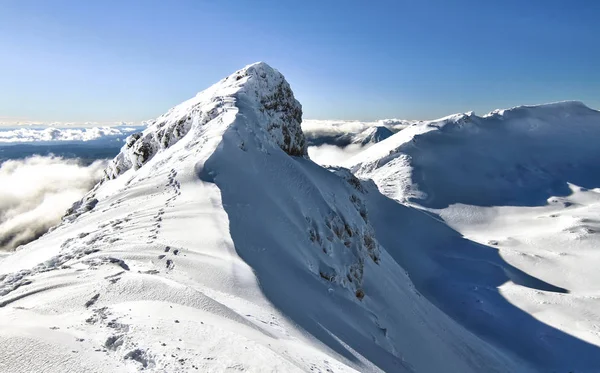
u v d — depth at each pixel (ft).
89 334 24.71
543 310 228.84
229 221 65.67
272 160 116.16
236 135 110.83
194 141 120.88
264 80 177.27
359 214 156.87
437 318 149.69
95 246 51.75
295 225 86.22
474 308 246.27
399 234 390.63
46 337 22.86
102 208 85.76
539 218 491.31
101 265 41.47
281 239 74.43
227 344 24.91
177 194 79.87
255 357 23.79
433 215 547.90
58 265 44.93
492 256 340.59
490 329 218.59
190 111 161.79
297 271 65.21
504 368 139.44
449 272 315.78
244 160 102.42
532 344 196.44
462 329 165.68
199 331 26.04
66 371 20.03
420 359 93.66
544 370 173.27
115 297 31.71
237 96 149.48
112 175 201.87
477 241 407.64
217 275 44.06
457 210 567.59
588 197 589.32
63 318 27.30
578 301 233.35
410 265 331.77
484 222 524.93
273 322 36.76
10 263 70.85
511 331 212.43
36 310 28.48
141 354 22.47
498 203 596.29
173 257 46.88
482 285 285.23
